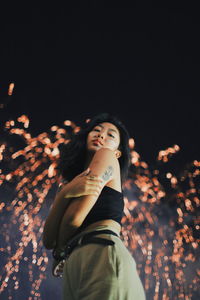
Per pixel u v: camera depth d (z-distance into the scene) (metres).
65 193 1.88
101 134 2.20
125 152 2.23
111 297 1.70
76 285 1.81
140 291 1.77
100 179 1.90
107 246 1.81
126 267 1.77
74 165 2.27
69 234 1.87
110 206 1.95
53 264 2.07
